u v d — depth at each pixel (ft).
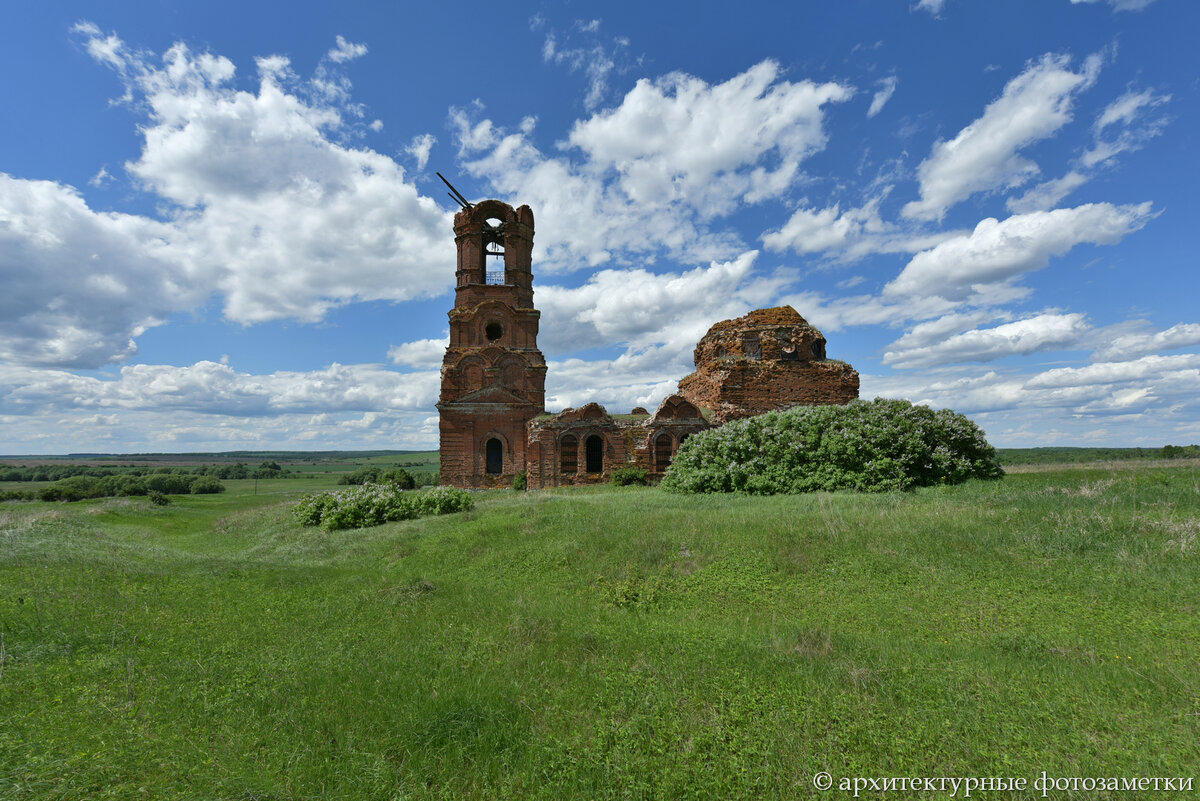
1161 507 40.98
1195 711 18.57
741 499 60.18
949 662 23.25
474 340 140.77
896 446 60.34
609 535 46.78
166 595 38.45
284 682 23.36
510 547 49.03
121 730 18.89
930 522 41.52
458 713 19.77
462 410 130.62
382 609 34.65
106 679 23.61
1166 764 15.66
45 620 30.53
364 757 17.85
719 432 72.90
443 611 33.63
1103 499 44.29
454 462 129.49
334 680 23.61
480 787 16.74
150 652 27.02
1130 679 20.92
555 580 41.39
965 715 18.62
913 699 19.89
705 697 21.01
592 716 20.08
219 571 46.91
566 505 65.00
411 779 17.02
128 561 50.06
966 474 61.62
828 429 64.90
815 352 120.57
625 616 32.42
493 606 33.96
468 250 143.84
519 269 146.72
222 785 15.80
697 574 38.42
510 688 21.94
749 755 17.25
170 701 21.56
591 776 16.62
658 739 18.17
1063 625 27.53
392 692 22.16
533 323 144.25
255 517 104.78
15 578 40.78
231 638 29.53
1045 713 18.44
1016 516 41.14
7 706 20.56
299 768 17.22
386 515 77.77
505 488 125.49
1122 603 28.71
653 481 117.39
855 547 38.63
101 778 15.81
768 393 112.37
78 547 55.88
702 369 123.54
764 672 22.76
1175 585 29.60
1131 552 33.71
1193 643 24.43
